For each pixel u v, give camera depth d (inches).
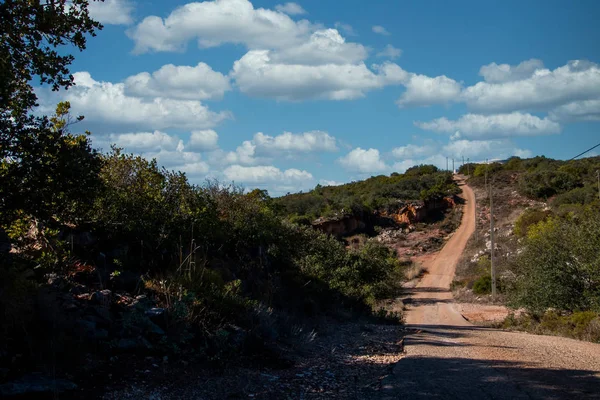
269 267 561.3
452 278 1807.3
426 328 609.6
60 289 268.7
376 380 278.8
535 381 275.6
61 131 246.8
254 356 302.2
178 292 308.7
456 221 2682.1
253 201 581.0
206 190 554.9
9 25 233.9
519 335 546.3
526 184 2856.8
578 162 3179.1
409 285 1706.4
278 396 236.7
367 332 506.9
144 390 213.6
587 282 682.2
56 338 220.1
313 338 393.7
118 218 368.2
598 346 443.8
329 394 245.4
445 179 3353.8
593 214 727.1
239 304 346.3
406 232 2571.4
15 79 233.9
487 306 1152.2
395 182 3400.6
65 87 256.7
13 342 214.1
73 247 327.6
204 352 273.0
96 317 255.6
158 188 411.2
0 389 181.8
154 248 381.4
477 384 268.1
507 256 1536.7
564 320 625.6
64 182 244.7
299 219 2068.2
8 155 232.2
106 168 384.2
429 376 286.8
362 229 2541.8
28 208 240.1
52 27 247.0
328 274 745.0
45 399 188.4
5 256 233.5
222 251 486.6
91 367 221.3
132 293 307.6
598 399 238.2
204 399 219.3
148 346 255.6
